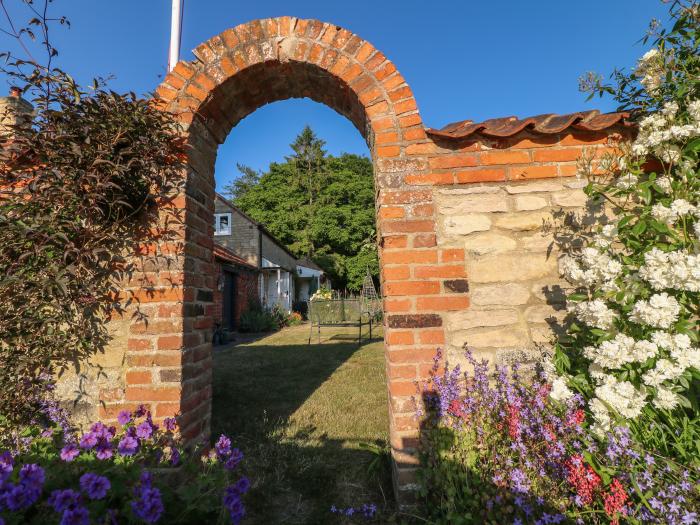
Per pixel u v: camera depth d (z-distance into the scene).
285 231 24.70
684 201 1.88
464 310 2.20
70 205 2.14
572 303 2.19
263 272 16.23
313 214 25.31
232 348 8.25
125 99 2.15
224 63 2.40
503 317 2.20
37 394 2.13
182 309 2.18
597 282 1.95
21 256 2.01
